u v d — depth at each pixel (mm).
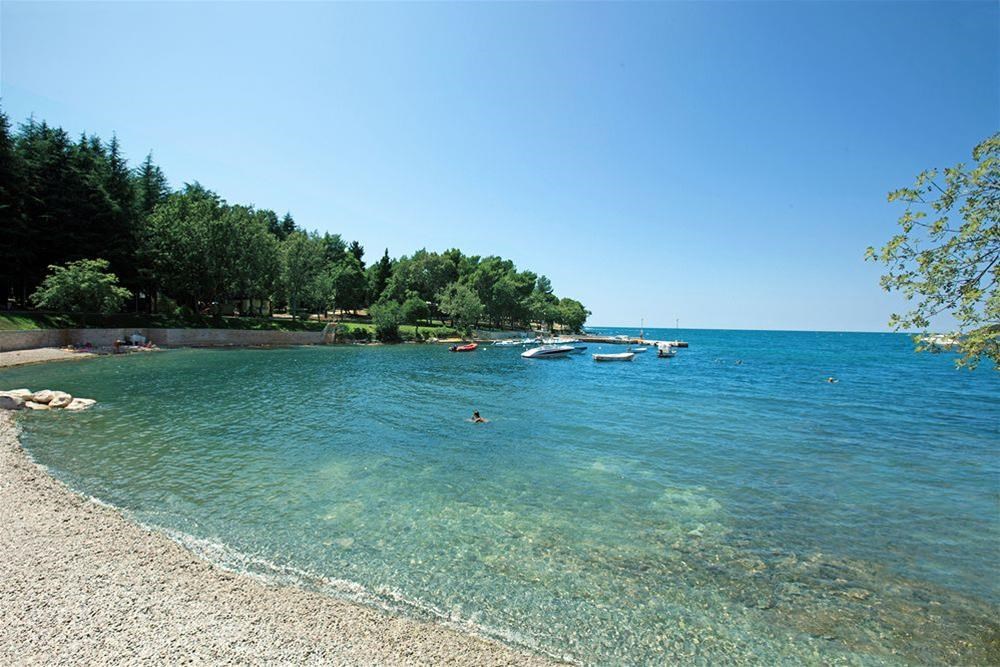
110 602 7602
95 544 9547
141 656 6391
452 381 39188
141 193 66875
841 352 106562
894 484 15695
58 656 6293
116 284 55875
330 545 10328
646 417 26078
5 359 37656
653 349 103562
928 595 9172
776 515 12922
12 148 49812
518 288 128875
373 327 88375
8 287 51781
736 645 7621
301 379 36531
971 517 13000
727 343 153500
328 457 16828
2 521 10312
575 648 7375
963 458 18969
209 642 6785
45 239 51125
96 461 15188
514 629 7750
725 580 9539
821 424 25406
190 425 20516
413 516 12047
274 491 13375
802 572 9922
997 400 35156
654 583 9328
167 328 58594
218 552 9789
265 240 71125
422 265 120875
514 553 10320
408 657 6832
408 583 8961
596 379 44812
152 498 12438
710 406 30375
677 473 16391
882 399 35156
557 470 16297
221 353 55562
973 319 6789
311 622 7461
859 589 9328
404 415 24547
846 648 7625
